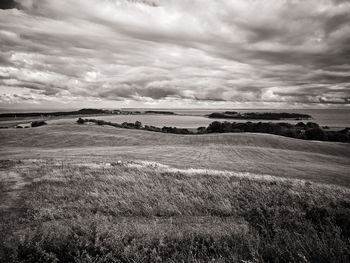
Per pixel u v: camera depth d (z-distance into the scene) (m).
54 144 79.94
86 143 83.19
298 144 86.38
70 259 4.63
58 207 8.72
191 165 46.84
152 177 13.28
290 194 9.35
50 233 5.38
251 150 72.38
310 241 4.79
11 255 4.64
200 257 4.61
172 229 6.14
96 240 4.87
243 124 142.25
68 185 12.08
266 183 12.05
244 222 6.80
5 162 25.58
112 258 4.42
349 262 4.11
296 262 4.27
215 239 5.12
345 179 39.28
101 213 8.23
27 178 14.84
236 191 10.35
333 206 7.99
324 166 53.97
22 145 77.38
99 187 11.30
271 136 95.56
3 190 11.73
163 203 8.80
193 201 9.05
